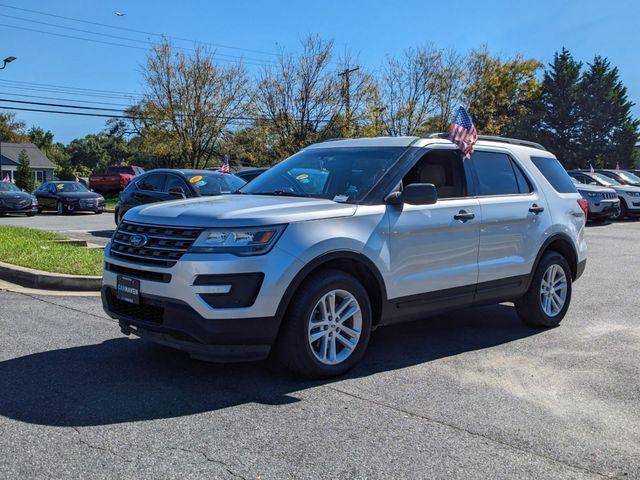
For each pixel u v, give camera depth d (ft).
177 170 41.27
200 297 13.64
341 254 14.99
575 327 21.26
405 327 21.13
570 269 22.16
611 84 190.70
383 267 15.93
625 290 28.12
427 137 18.25
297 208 14.99
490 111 130.82
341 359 15.46
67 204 78.84
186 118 124.36
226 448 11.32
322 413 13.10
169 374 15.37
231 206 15.10
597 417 13.19
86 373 15.33
